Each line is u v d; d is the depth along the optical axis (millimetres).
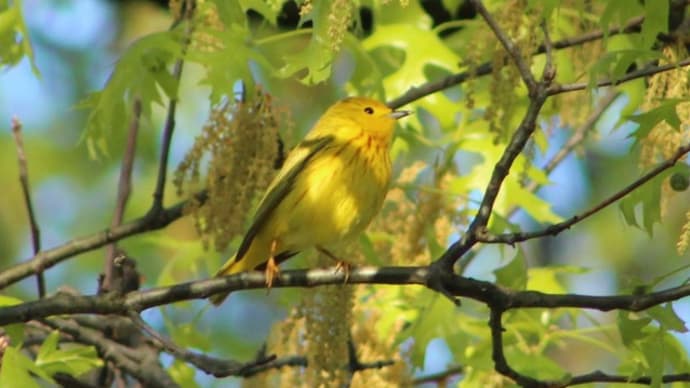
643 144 10328
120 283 12188
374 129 11773
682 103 9734
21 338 9688
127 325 13438
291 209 11422
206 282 9938
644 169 10352
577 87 8883
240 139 10547
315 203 11383
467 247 9133
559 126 13461
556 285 13078
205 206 10602
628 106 13984
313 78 9711
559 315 13008
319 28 8852
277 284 10008
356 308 11883
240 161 10523
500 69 10875
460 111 14695
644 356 9742
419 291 12398
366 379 11148
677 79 9945
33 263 12219
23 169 12203
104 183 21469
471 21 13844
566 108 13383
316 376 10180
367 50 13898
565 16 14266
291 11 15312
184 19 11742
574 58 13109
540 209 13312
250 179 10516
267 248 11688
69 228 21125
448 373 13523
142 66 11430
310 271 10062
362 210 11625
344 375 10734
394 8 14891
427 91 12695
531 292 9336
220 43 11094
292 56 9734
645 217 9781
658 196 9711
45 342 10508
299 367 11523
